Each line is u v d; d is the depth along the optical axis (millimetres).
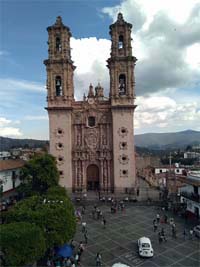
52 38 85000
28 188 65250
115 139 82812
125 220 61188
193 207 60344
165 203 72812
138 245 45938
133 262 41438
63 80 84312
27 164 66938
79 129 85500
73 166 84938
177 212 65250
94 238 51062
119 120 82938
